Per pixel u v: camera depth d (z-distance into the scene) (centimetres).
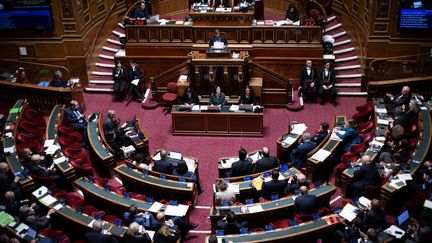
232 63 1716
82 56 1919
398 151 1354
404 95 1575
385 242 1066
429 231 1028
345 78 1892
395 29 1791
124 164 1350
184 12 2309
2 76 1819
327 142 1419
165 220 1182
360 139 1456
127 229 1102
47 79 1803
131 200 1223
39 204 1235
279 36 1856
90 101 1891
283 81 1772
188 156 1574
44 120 1644
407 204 1184
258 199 1281
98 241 1066
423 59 1708
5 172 1284
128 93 1877
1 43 1906
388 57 1834
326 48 1905
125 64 1938
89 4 1952
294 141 1470
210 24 1873
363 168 1260
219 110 1634
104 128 1505
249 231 1153
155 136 1683
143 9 1977
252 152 1466
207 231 1256
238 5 1956
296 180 1247
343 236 1092
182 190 1244
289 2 2220
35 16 1833
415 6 1730
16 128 1548
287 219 1166
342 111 1772
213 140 1656
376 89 1709
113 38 2103
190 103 1705
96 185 1277
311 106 1814
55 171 1368
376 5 1761
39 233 1150
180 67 1786
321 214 1164
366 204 1189
